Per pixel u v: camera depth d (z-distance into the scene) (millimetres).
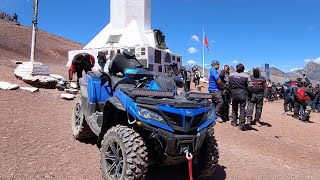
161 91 4527
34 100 9633
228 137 8836
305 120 14570
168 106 4348
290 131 11242
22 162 5184
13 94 9820
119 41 28562
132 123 4340
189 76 17062
